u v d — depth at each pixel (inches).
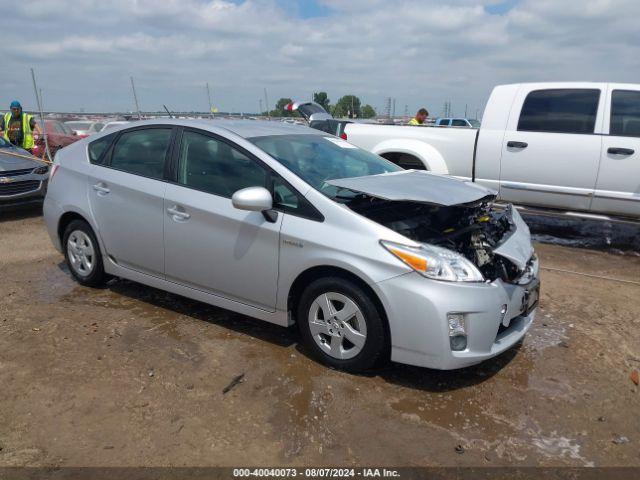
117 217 171.6
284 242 136.3
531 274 144.3
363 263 125.0
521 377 137.8
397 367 139.2
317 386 129.5
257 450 106.7
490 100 271.4
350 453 106.5
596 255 257.9
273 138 160.9
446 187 144.7
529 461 105.7
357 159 173.6
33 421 114.0
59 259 231.0
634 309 187.0
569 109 252.7
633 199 241.3
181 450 106.1
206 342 151.6
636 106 241.3
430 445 109.6
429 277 120.3
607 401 127.9
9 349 145.2
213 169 153.9
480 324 122.4
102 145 183.6
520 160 261.4
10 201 311.6
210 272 152.7
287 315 141.9
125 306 176.9
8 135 413.1
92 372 134.0
